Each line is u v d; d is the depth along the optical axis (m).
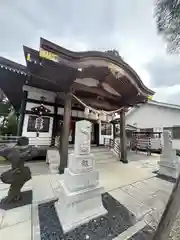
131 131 14.07
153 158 9.06
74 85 5.86
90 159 2.77
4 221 2.39
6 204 2.92
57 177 4.63
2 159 6.71
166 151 5.46
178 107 11.85
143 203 3.17
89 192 2.59
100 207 2.73
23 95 7.82
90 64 5.06
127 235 2.14
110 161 7.61
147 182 4.54
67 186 2.63
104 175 5.17
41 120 7.73
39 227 2.27
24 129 7.23
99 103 7.75
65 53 4.45
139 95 7.14
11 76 6.73
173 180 4.74
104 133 11.54
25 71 5.87
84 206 2.51
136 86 6.71
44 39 4.05
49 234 2.12
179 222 2.48
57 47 4.29
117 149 8.84
